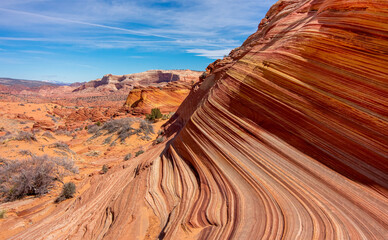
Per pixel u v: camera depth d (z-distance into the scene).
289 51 5.11
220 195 4.57
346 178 3.71
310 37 4.73
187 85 52.44
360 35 3.96
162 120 33.78
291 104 4.69
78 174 13.21
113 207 6.13
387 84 3.63
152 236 4.53
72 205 8.41
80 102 112.31
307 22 5.66
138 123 26.03
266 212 3.68
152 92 48.31
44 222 7.25
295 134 4.53
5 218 7.89
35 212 8.55
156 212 5.20
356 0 4.04
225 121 5.86
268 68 5.40
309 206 3.54
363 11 3.92
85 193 9.00
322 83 4.33
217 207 4.30
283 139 4.67
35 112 59.00
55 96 182.38
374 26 3.79
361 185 3.55
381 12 3.70
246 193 4.24
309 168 4.10
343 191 3.60
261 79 5.43
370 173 3.55
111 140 23.14
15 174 10.33
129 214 5.35
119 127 25.56
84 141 25.17
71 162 14.12
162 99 48.28
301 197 3.74
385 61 3.67
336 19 4.37
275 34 7.50
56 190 10.54
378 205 3.25
